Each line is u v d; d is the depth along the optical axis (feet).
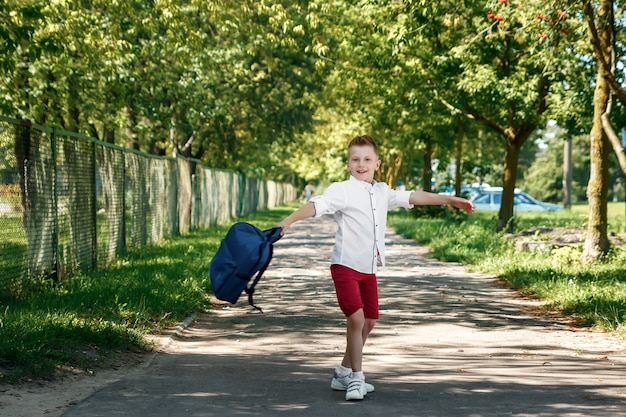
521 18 45.14
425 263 58.49
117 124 75.87
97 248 47.09
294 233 101.81
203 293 37.65
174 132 106.42
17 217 33.06
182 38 55.01
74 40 52.13
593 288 37.14
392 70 79.82
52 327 24.41
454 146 112.98
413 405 17.63
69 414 16.42
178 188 82.64
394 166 171.53
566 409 17.21
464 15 70.69
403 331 29.09
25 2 45.73
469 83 72.95
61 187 39.78
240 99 107.86
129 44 54.34
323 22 59.67
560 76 73.51
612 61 46.75
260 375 21.11
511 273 46.16
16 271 32.71
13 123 33.06
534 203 183.01
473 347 25.90
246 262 16.63
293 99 110.32
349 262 18.48
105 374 20.79
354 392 17.97
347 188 18.52
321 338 27.63
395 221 121.19
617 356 24.31
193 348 25.46
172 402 17.67
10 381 18.97
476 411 17.03
